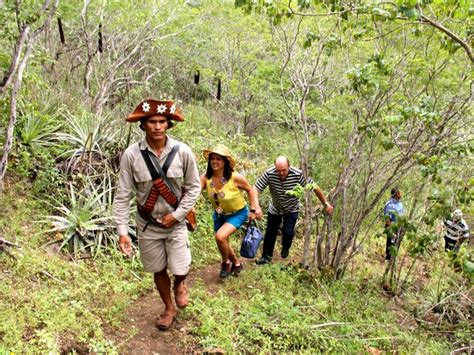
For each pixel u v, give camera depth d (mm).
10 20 5465
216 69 13961
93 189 6016
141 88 9680
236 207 5418
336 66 6809
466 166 5488
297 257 7312
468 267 4121
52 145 6547
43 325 3906
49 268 4762
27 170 6086
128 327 4355
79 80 9414
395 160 6176
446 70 5324
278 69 9289
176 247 4094
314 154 7641
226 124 13008
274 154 10500
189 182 3977
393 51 5594
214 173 5344
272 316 4957
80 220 5539
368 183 5957
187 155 3896
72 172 6320
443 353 5188
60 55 9656
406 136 5754
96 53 9578
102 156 6695
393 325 5469
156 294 5094
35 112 6270
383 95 5332
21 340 3604
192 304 4887
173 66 12789
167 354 4102
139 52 11727
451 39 3979
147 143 3820
